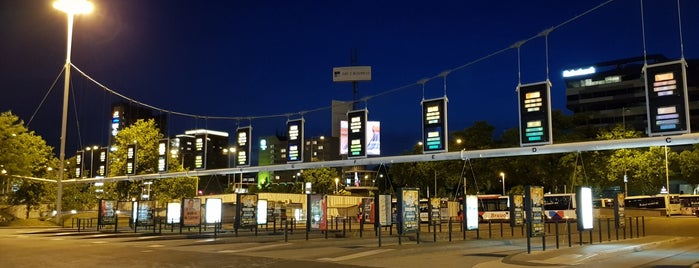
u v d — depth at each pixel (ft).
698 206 191.42
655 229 130.41
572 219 169.48
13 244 87.40
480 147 241.55
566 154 218.38
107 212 131.13
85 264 59.72
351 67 366.84
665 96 64.54
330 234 113.39
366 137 95.71
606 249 70.74
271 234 113.70
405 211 84.99
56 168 212.64
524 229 134.72
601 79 431.43
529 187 71.05
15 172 175.83
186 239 100.42
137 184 193.57
